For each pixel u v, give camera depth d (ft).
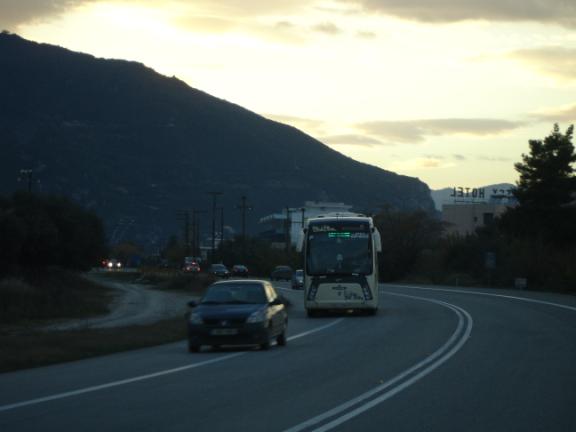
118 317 172.86
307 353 86.69
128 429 45.24
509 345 90.07
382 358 79.77
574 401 53.72
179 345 102.53
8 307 175.52
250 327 88.43
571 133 325.42
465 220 533.55
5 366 77.10
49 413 50.62
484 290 255.70
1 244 258.16
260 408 51.83
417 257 387.14
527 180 325.42
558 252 281.54
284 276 413.18
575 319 129.80
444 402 53.47
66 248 321.52
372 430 44.32
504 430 44.39
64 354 86.58
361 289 149.18
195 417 48.78
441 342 94.99
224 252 532.32
